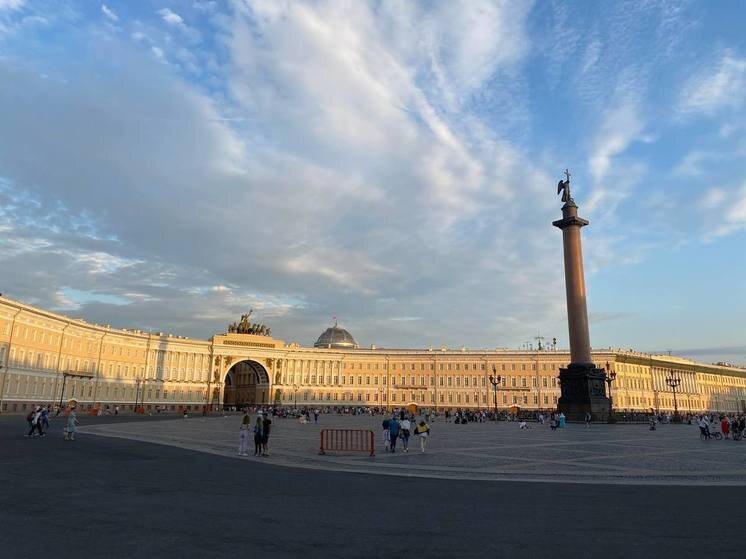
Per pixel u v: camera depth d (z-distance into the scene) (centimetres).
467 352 15350
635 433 4719
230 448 3084
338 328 18150
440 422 7944
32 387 8962
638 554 941
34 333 9088
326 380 15500
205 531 1069
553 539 1037
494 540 1027
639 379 14475
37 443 3036
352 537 1040
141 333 13075
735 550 966
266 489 1609
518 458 2527
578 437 4100
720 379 17850
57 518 1155
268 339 15550
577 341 6706
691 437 4219
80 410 10538
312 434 4438
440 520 1195
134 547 948
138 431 4438
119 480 1716
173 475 1875
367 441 3628
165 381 13662
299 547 966
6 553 902
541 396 14162
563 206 7031
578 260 6881
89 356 11112
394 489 1634
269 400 15038
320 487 1666
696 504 1398
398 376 15462
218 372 14662
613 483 1781
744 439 4034
